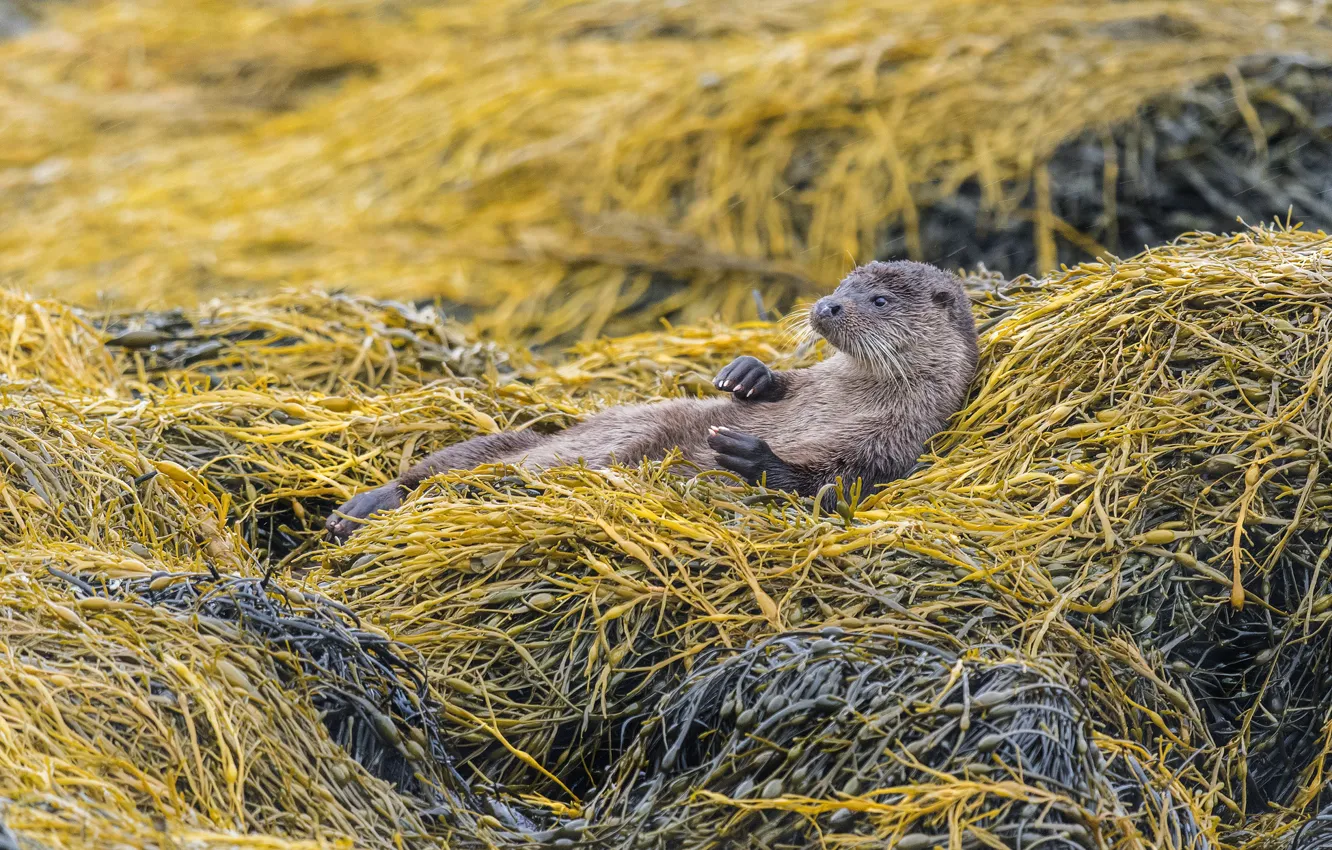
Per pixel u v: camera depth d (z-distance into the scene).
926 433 18.31
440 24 45.72
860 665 13.02
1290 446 15.52
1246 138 30.19
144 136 42.97
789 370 20.61
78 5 54.47
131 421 19.14
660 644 14.59
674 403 19.33
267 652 12.92
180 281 32.91
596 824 12.91
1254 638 15.03
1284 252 18.08
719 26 38.94
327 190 36.31
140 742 11.70
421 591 15.53
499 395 21.33
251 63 46.12
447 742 14.10
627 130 34.06
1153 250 19.64
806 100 32.88
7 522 15.52
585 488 16.36
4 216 38.56
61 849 10.02
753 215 32.16
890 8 35.91
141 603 12.99
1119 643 14.40
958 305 19.08
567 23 40.94
